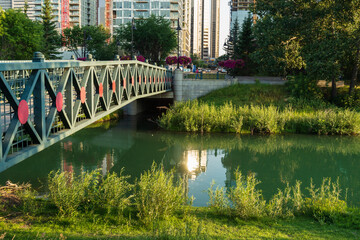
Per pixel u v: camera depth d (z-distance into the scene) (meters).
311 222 7.29
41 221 6.75
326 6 30.11
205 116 24.06
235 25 58.72
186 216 7.40
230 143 20.28
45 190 10.36
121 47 56.41
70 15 139.75
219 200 8.38
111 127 25.12
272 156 17.27
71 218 6.87
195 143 20.14
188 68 65.50
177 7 109.56
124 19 109.00
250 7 34.41
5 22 44.25
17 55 46.09
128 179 12.42
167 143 19.94
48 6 65.19
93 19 157.25
